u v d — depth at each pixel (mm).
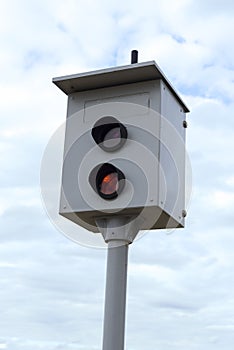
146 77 3162
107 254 3018
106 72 3164
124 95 3197
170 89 3273
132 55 3348
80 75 3223
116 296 2922
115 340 2848
